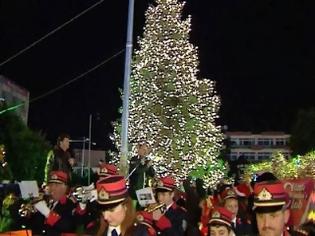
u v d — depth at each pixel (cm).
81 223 898
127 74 1711
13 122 1546
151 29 3922
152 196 918
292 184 820
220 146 4056
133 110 3844
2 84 2320
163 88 3850
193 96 3891
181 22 3950
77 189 956
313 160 2712
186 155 3825
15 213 938
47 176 1088
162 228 909
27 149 1534
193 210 1002
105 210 498
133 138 3812
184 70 3906
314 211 657
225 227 702
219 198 998
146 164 1291
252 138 11500
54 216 905
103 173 973
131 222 505
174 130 3831
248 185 1026
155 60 3875
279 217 379
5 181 1241
